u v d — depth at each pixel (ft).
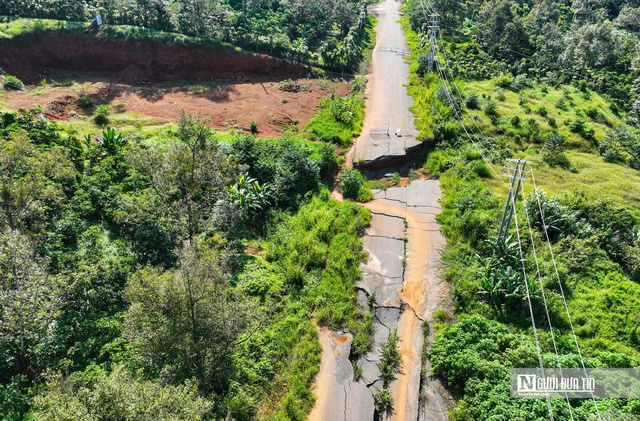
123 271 70.74
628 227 96.07
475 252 87.71
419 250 90.33
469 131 125.49
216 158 80.28
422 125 127.95
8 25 155.02
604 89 166.09
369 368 67.72
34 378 57.72
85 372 58.29
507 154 118.01
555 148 120.26
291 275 80.33
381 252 89.61
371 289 81.10
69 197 84.94
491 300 78.02
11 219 67.67
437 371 66.95
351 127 128.98
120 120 128.06
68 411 39.29
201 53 163.43
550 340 71.15
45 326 59.41
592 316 77.05
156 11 167.22
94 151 97.66
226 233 85.61
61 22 161.17
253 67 165.17
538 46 184.03
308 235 89.30
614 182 112.06
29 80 151.23
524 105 140.87
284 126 132.36
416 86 152.97
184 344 53.31
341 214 96.94
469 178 108.58
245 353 65.62
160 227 78.79
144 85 156.56
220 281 57.36
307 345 68.74
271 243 88.22
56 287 61.31
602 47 177.06
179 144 81.92
